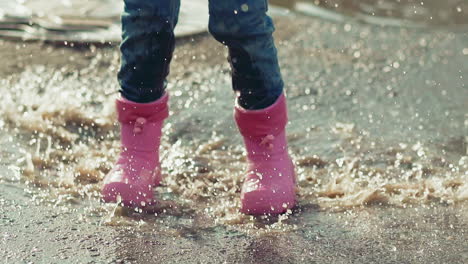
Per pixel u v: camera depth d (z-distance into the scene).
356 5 4.67
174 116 3.04
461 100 3.34
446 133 3.00
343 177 2.60
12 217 2.30
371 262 2.18
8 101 3.08
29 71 3.40
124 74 2.43
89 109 3.07
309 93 3.36
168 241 2.23
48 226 2.27
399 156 2.77
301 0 4.71
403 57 3.83
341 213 2.40
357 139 2.89
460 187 2.55
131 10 2.38
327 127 3.01
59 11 4.04
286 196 2.40
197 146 2.82
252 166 2.44
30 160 2.62
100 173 2.56
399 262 2.18
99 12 4.05
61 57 3.57
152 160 2.46
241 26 2.32
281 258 2.18
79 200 2.41
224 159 2.72
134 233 2.26
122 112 2.45
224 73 3.53
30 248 2.17
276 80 2.42
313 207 2.43
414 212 2.42
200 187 2.52
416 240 2.28
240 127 2.44
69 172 2.55
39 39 3.70
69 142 2.79
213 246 2.22
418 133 2.99
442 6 4.69
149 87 2.42
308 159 2.72
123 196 2.39
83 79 3.38
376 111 3.20
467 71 3.68
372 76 3.59
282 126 2.45
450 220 2.38
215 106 3.15
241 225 2.33
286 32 4.09
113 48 3.68
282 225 2.33
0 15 3.94
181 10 4.17
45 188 2.46
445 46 3.99
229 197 2.47
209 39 3.86
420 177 2.63
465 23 4.39
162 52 2.39
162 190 2.49
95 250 2.18
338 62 3.74
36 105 3.04
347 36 4.09
